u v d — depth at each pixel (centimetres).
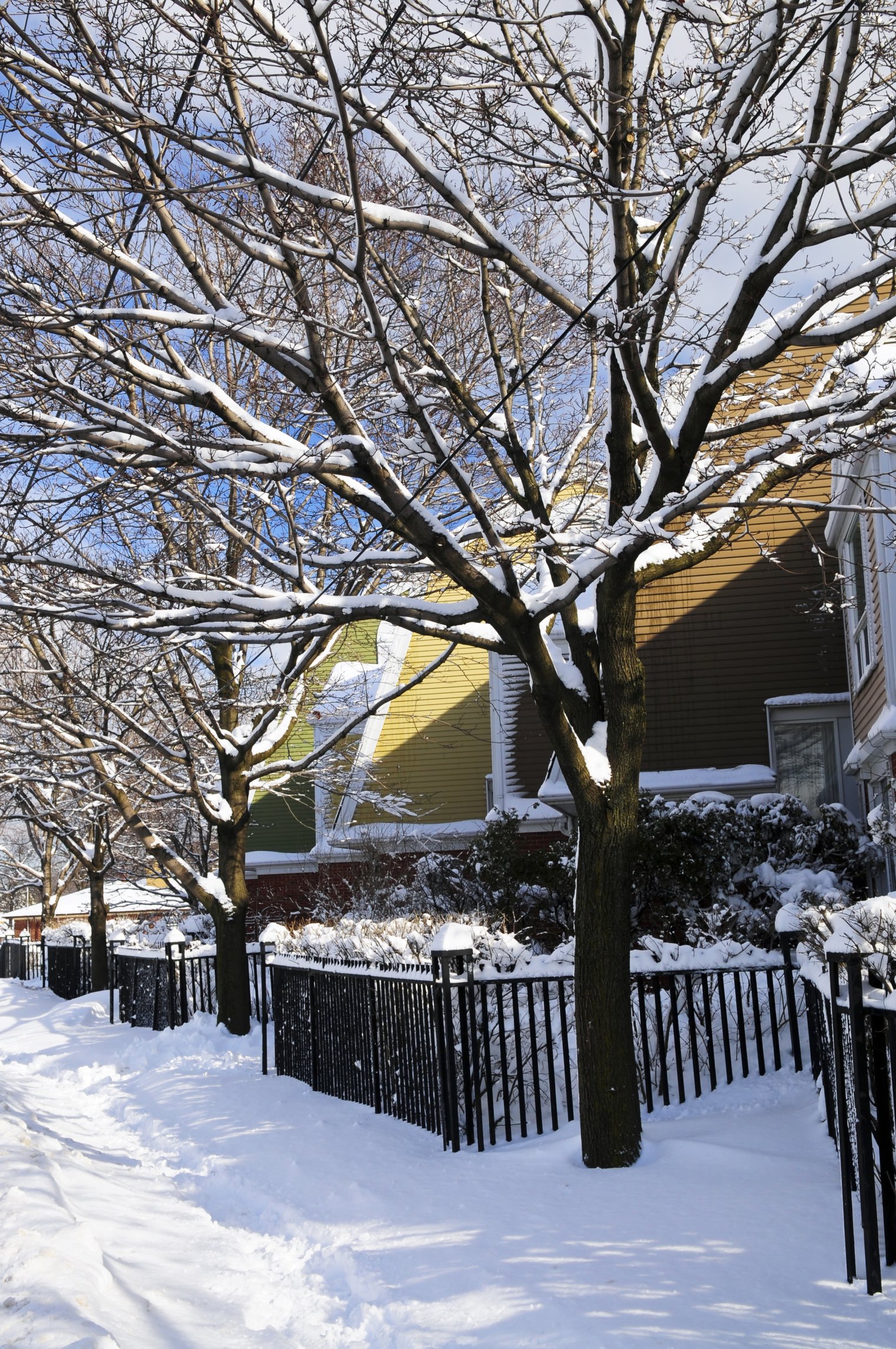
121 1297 495
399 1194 629
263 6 674
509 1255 503
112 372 695
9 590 883
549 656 707
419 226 690
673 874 1269
